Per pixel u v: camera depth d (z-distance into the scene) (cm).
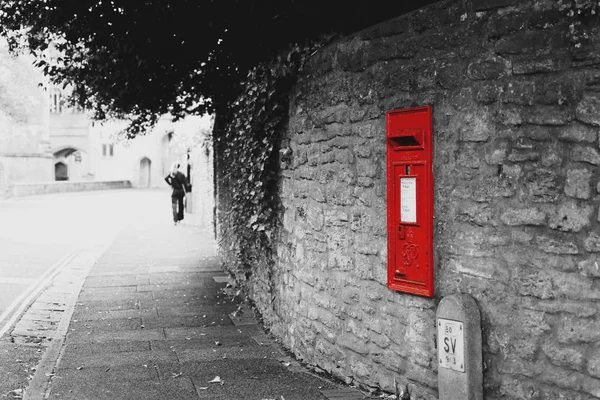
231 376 569
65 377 563
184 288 1007
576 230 371
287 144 669
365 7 522
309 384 546
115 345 680
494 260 414
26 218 2370
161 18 775
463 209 432
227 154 1038
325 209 580
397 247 483
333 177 565
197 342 695
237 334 732
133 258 1338
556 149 379
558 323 381
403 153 473
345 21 548
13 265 1252
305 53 610
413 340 478
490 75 409
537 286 390
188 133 2481
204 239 1709
